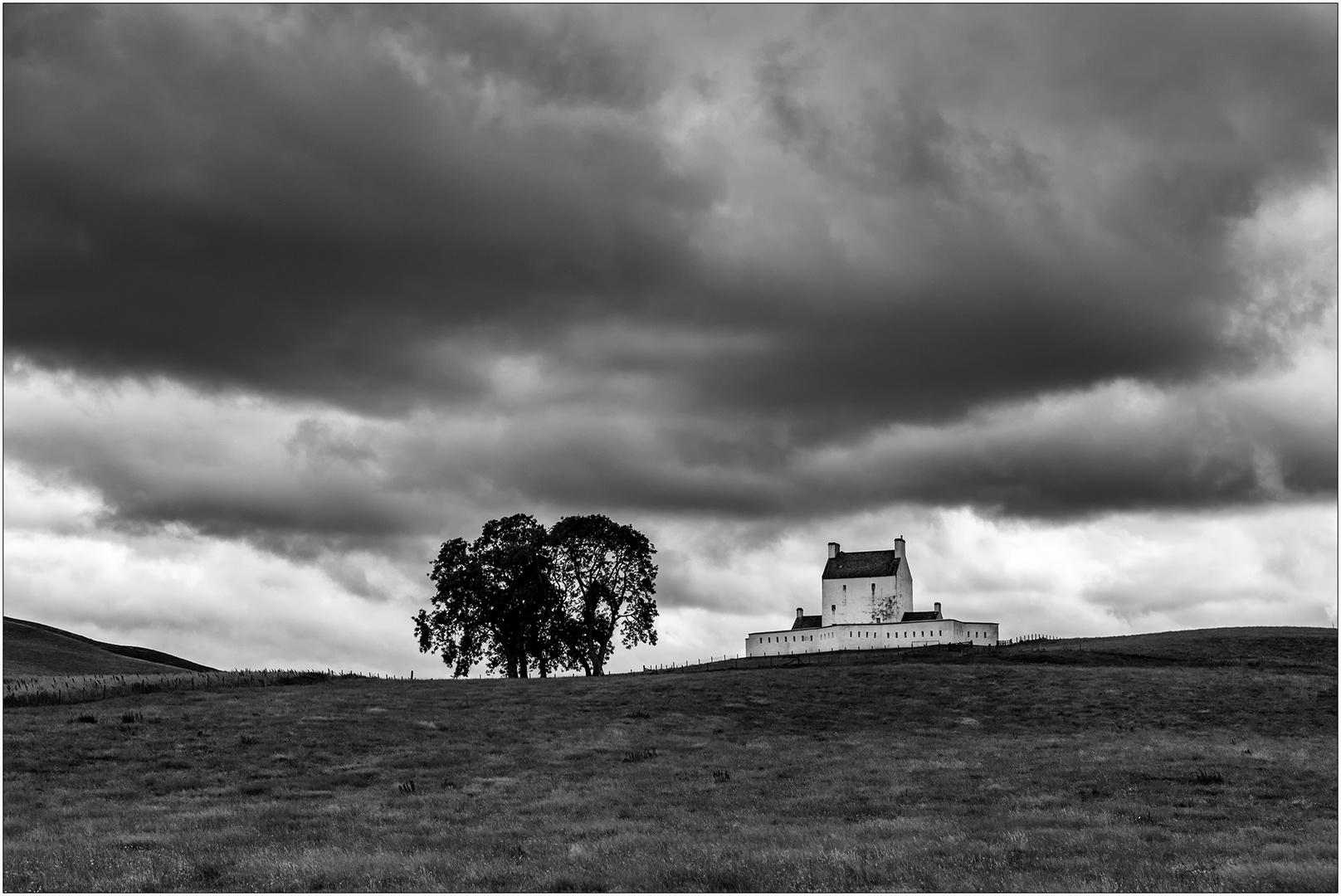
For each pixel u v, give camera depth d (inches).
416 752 2180.1
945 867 1246.3
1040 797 1695.4
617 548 4869.6
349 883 1216.8
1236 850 1310.3
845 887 1176.8
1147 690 3014.3
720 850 1343.5
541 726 2511.1
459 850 1381.6
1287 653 4350.4
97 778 1904.5
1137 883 1162.0
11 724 2352.4
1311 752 2165.4
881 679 3250.5
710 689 3122.5
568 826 1529.3
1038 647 4977.9
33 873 1266.0
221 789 1838.1
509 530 4837.6
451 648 4731.8
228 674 3528.5
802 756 2171.5
